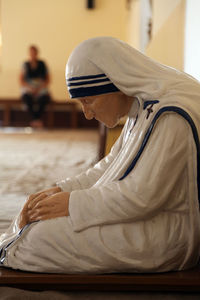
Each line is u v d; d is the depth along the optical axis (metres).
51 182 5.00
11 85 14.59
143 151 1.87
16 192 4.47
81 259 1.86
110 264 1.85
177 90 1.90
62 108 14.58
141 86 1.93
